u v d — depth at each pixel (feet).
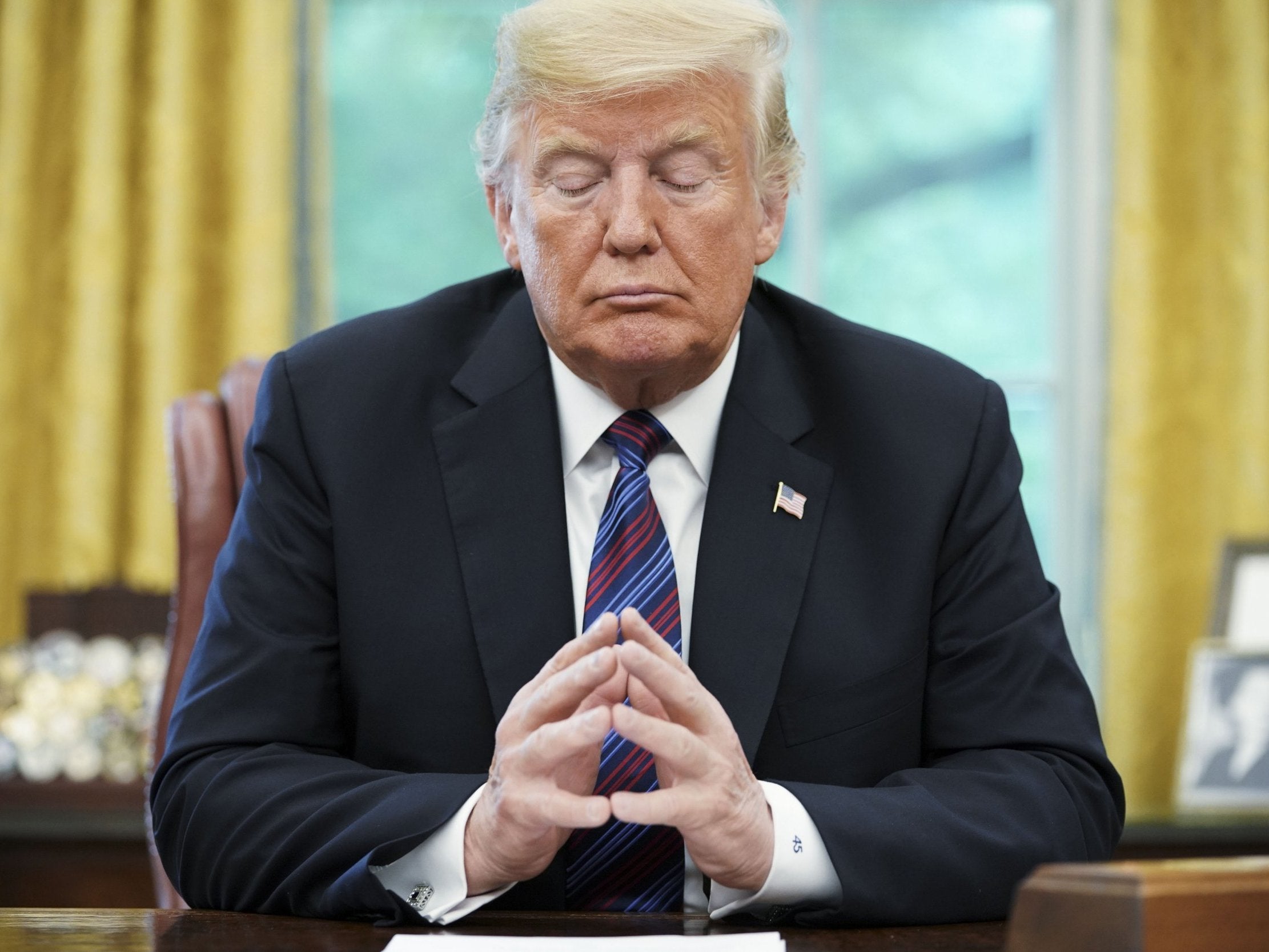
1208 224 13.28
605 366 4.50
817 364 5.16
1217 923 2.63
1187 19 13.35
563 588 4.66
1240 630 12.29
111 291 12.66
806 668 4.60
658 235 4.36
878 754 4.60
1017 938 2.74
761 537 4.73
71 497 12.53
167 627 11.00
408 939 3.31
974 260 14.16
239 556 4.75
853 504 4.85
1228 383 13.26
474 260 14.05
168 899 4.95
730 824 3.76
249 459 4.92
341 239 13.93
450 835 3.91
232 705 4.48
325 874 3.94
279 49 12.97
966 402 5.06
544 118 4.35
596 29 4.29
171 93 12.80
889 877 3.89
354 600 4.66
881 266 14.10
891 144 14.14
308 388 4.92
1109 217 13.38
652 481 4.89
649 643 3.91
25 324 12.75
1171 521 13.21
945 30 14.20
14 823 9.19
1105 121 13.55
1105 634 13.15
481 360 5.00
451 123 14.07
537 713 3.82
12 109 12.68
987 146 14.20
